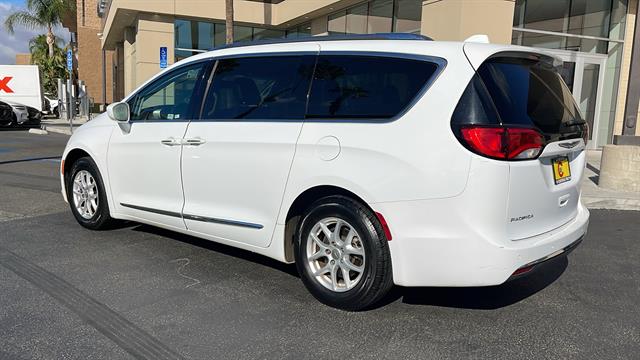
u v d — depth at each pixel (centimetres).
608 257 510
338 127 354
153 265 452
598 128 1392
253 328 340
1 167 1006
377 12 1502
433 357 307
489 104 314
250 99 409
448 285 322
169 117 463
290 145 371
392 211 329
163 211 459
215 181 418
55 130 1998
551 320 361
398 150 327
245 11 1992
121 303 374
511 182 312
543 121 339
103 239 524
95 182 531
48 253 477
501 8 1080
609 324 357
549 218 350
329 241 365
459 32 1055
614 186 830
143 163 474
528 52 350
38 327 335
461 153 310
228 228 413
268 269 448
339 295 360
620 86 1371
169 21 1916
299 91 383
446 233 315
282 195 378
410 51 346
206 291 398
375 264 339
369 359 304
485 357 308
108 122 522
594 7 1323
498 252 308
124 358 300
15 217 607
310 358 304
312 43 393
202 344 318
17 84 2358
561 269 470
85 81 3872
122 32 2439
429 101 325
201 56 454
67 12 4022
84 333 328
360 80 358
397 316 361
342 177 345
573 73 1336
